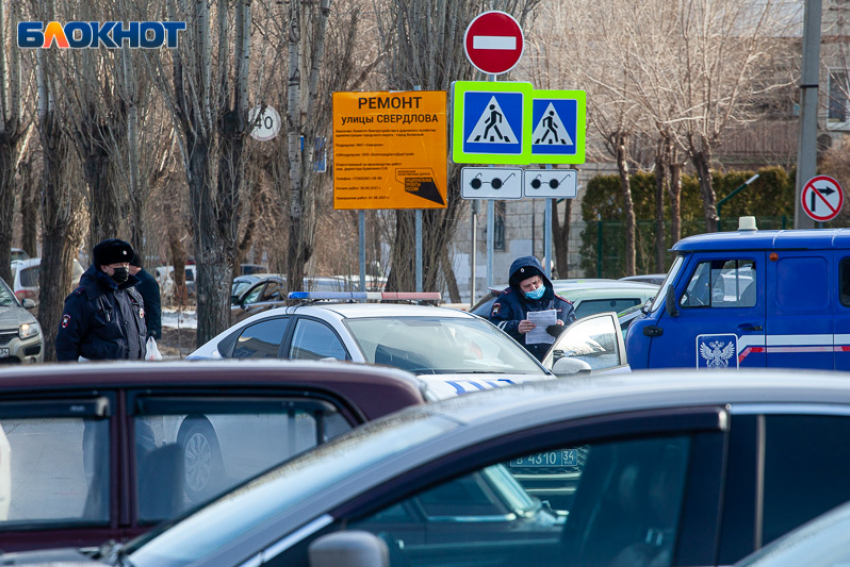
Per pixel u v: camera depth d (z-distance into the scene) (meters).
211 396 13.62
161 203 110.94
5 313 55.50
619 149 104.88
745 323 35.97
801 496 9.03
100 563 10.60
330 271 66.88
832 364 35.47
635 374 10.71
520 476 13.27
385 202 43.75
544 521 9.54
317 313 27.52
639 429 9.07
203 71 51.81
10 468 17.20
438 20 51.28
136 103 63.31
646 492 9.05
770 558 7.59
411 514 9.00
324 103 58.44
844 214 111.62
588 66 99.06
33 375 13.44
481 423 9.20
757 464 9.05
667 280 37.62
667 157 104.12
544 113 41.41
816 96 59.16
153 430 14.03
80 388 13.44
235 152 52.56
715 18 94.56
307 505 9.04
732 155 127.88
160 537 10.91
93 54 63.72
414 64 51.75
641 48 94.25
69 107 64.88
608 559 9.05
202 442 14.27
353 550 7.75
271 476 11.26
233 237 53.28
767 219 113.50
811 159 59.41
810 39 58.75
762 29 96.75
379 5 60.38
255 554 8.85
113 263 30.12
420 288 44.00
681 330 36.53
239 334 30.41
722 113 95.50
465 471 8.93
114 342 30.09
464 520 9.20
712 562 8.81
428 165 43.62
